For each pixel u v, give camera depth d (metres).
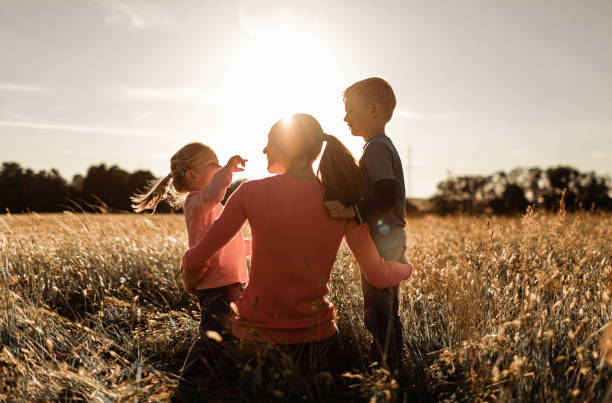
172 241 5.15
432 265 3.33
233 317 2.09
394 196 2.12
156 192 2.87
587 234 5.34
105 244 4.82
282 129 2.02
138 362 2.54
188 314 3.37
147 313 3.41
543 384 1.87
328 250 1.96
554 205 7.14
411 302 2.93
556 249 4.12
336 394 1.91
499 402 1.73
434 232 6.77
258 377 1.85
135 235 5.29
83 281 4.00
